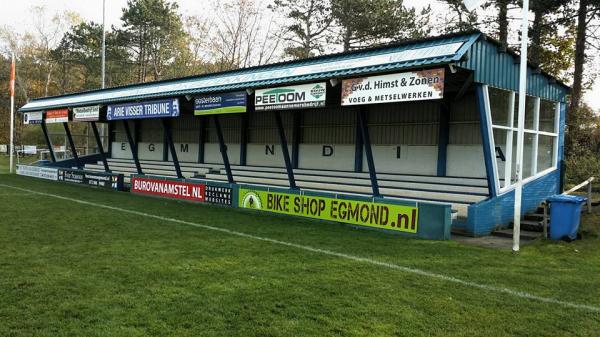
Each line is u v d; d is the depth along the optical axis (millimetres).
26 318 4742
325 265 7262
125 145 27422
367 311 5230
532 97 12367
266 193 13227
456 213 10758
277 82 12289
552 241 9672
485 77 10289
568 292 6234
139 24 47875
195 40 42594
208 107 14648
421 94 9484
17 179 22625
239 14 38531
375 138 15906
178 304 5277
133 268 6754
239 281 6262
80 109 20938
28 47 55125
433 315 5188
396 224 10281
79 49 54812
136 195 17188
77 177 21250
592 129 22750
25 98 51594
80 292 5594
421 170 14727
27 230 9492
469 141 13609
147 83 19328
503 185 11688
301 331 4613
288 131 18844
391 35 32969
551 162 13500
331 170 17062
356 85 10617
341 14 34219
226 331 4559
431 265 7449
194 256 7625
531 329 4891
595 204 13289
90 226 10195
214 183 14828
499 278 6812
